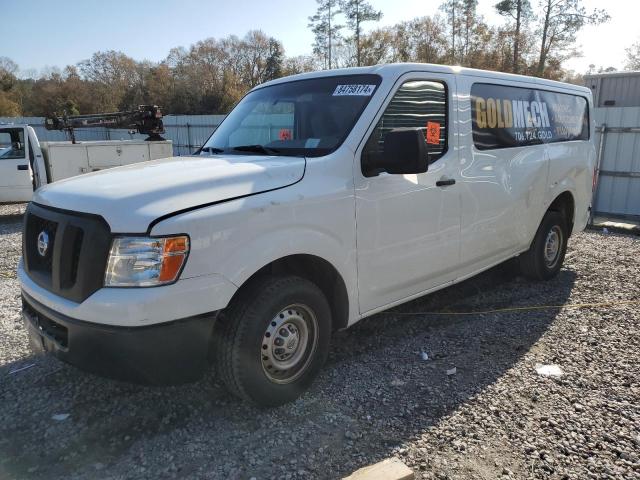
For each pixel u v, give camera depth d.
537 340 4.43
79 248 2.82
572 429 3.13
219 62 68.56
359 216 3.58
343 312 3.67
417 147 3.29
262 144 4.00
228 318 3.12
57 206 3.02
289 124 3.99
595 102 13.29
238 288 2.96
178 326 2.77
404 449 2.96
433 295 5.59
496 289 5.81
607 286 5.92
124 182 3.05
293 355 3.40
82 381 3.74
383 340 4.46
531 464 2.82
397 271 3.94
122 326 2.67
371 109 3.70
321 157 3.49
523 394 3.54
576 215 6.29
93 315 2.71
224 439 3.06
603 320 4.87
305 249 3.27
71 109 56.50
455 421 3.22
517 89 5.14
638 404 3.40
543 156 5.47
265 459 2.88
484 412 3.32
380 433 3.11
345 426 3.18
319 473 2.77
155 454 2.93
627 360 4.04
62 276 2.87
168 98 68.00
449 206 4.27
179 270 2.73
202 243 2.80
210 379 3.74
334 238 3.44
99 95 67.62
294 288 3.25
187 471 2.79
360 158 3.59
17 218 12.05
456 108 4.34
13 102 64.88
